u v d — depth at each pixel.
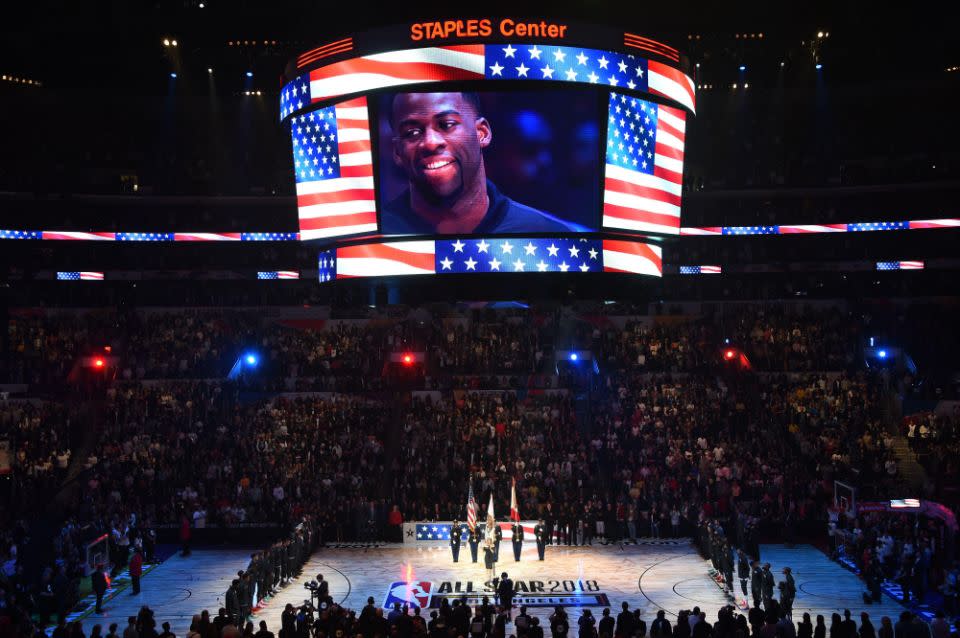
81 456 48.00
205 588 35.41
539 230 34.97
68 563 34.16
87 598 34.06
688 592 33.94
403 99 34.56
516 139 34.53
